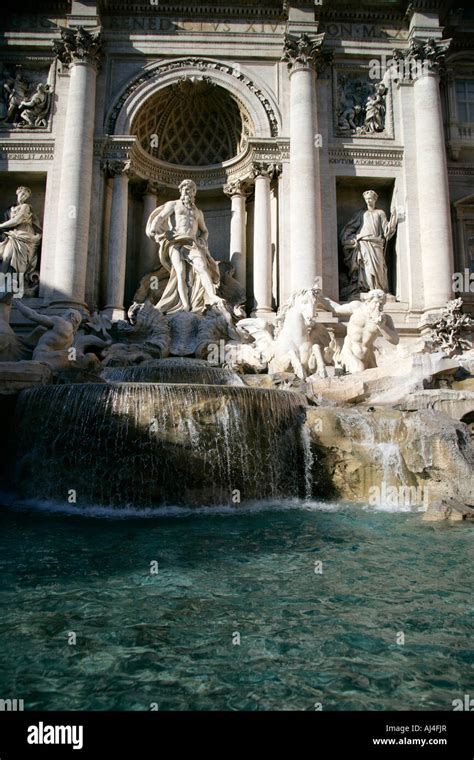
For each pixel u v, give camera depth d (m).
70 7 22.66
